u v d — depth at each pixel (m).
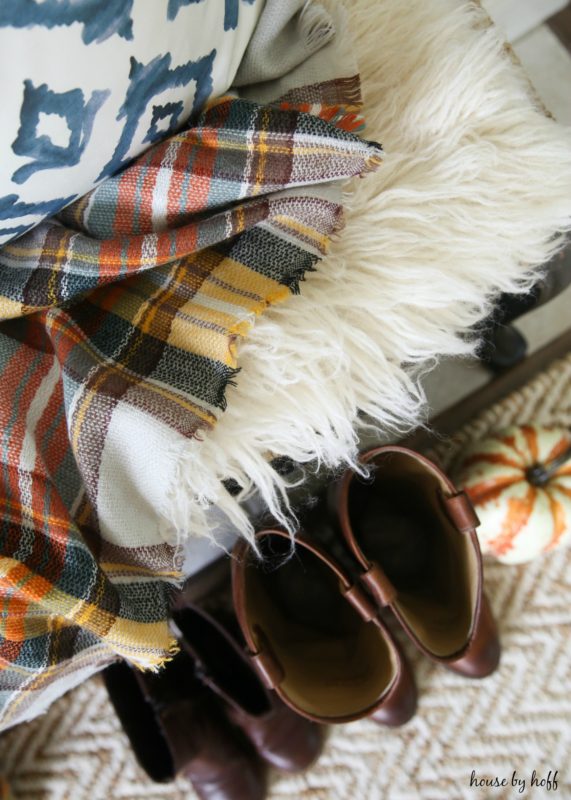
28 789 0.79
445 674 0.80
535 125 0.55
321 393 0.49
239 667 0.74
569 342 0.85
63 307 0.49
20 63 0.33
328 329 0.50
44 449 0.48
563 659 0.80
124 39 0.36
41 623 0.49
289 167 0.46
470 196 0.53
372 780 0.78
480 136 0.54
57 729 0.80
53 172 0.40
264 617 0.65
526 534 0.73
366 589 0.69
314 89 0.51
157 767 0.69
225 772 0.74
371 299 0.51
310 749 0.76
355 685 0.67
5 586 0.44
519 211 0.54
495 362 0.83
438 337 0.54
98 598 0.45
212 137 0.46
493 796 0.77
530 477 0.75
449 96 0.53
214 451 0.47
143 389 0.46
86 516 0.48
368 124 0.54
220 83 0.47
